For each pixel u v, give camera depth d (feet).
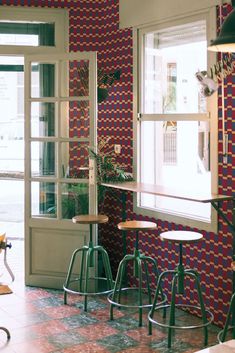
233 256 13.17
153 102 16.85
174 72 16.06
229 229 13.76
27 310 15.33
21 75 39.37
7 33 18.06
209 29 14.23
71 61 16.75
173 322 13.05
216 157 14.01
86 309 15.31
